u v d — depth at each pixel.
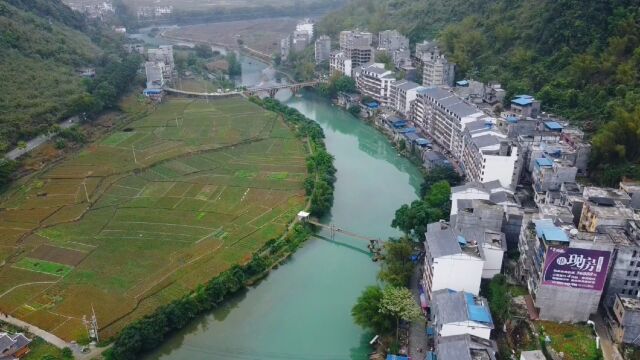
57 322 159.12
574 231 147.88
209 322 168.38
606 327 145.12
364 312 154.62
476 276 153.50
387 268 181.50
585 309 144.38
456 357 127.69
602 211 164.12
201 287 175.00
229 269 184.50
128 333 149.75
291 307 174.38
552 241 139.88
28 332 154.62
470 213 179.25
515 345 143.38
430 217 197.75
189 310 164.88
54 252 197.50
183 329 164.38
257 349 156.12
